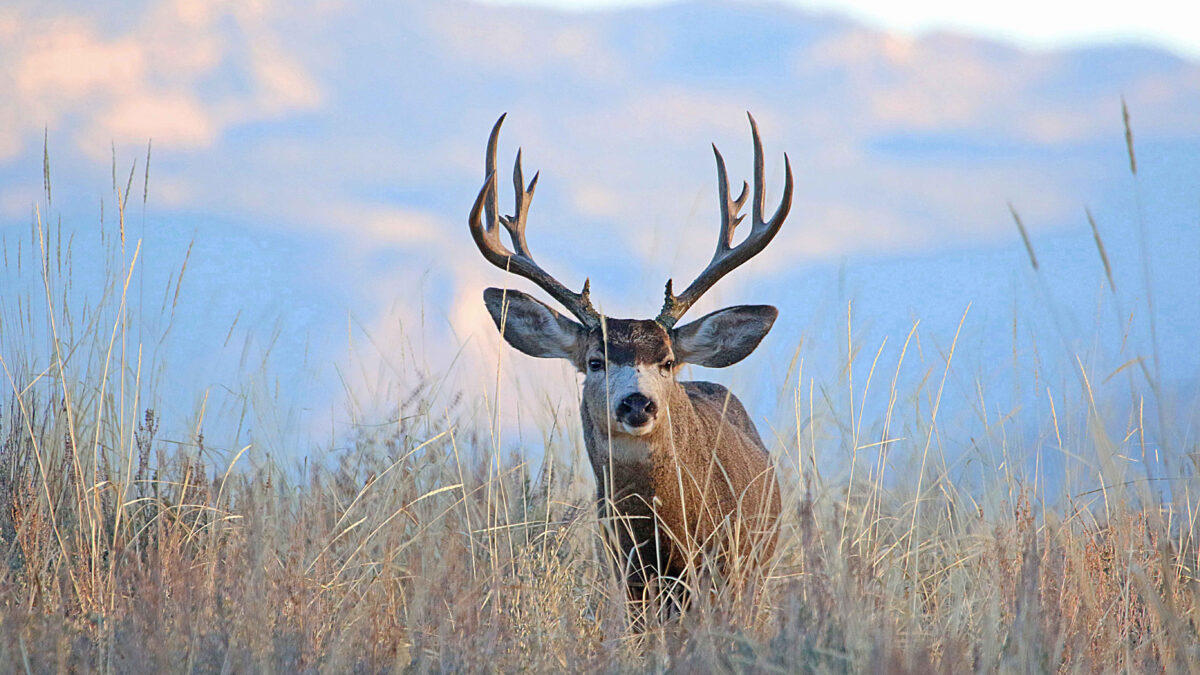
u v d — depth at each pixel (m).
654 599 17.78
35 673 12.92
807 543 13.98
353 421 20.70
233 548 15.72
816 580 13.69
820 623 13.22
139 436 19.11
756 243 20.75
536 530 19.41
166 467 19.12
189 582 14.34
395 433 19.94
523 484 19.53
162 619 13.48
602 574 18.52
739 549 18.41
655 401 18.19
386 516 17.86
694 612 15.93
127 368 20.20
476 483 19.83
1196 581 15.38
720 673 13.00
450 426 19.86
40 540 17.00
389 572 15.98
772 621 14.78
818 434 19.83
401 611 15.53
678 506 18.44
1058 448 17.69
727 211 21.62
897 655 12.16
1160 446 14.38
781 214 20.50
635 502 18.58
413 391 20.64
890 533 18.66
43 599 15.02
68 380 19.91
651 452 18.36
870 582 14.40
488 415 19.64
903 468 19.25
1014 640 13.29
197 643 13.23
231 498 18.31
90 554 16.69
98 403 19.91
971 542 17.75
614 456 18.59
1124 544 15.64
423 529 17.23
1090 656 13.65
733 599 16.62
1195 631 14.66
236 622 13.64
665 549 18.34
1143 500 15.45
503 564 16.14
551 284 20.80
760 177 21.08
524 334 21.27
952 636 13.86
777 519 19.72
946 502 18.67
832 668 12.75
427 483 19.91
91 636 13.80
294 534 16.48
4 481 18.78
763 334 20.83
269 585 14.64
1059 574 14.88
